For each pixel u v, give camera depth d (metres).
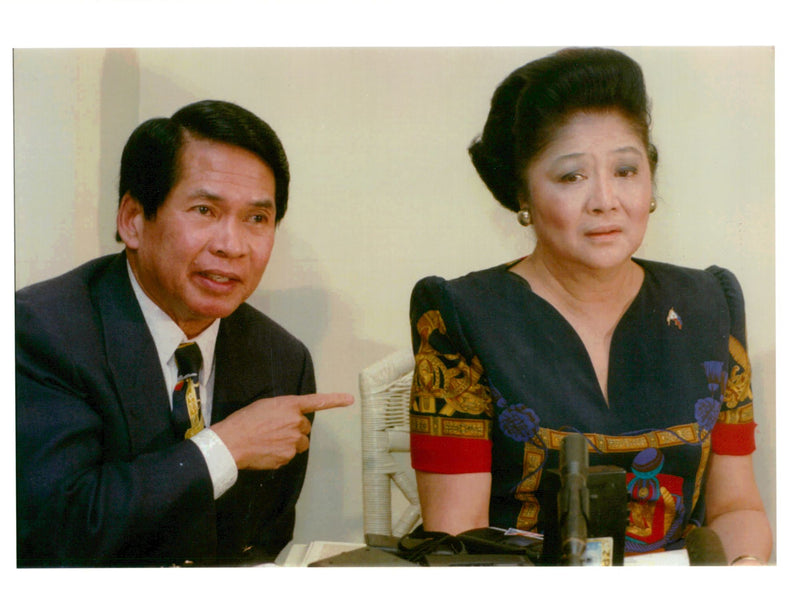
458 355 2.16
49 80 2.20
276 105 2.23
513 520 2.10
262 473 2.19
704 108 2.22
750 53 2.24
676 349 2.16
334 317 2.26
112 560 2.09
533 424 2.10
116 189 2.18
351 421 2.24
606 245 2.16
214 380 2.18
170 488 2.10
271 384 2.22
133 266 2.17
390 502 2.22
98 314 2.13
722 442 2.16
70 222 2.17
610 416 2.12
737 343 2.19
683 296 2.19
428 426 2.12
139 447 2.12
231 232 2.19
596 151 2.17
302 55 2.27
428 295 2.21
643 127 2.20
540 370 2.13
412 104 2.26
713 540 2.05
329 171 2.25
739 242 2.23
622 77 2.18
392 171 2.27
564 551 1.38
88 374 2.09
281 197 2.24
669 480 2.11
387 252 2.27
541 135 2.17
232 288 2.20
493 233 2.22
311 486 2.23
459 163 2.24
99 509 2.05
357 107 2.27
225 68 2.23
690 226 2.23
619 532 1.64
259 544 2.19
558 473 1.67
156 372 2.14
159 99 2.21
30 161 2.18
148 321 2.15
